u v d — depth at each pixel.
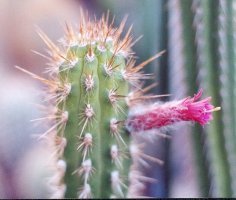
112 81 0.47
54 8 0.89
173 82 0.63
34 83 0.81
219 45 0.57
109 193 0.47
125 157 0.48
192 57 0.58
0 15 0.86
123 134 0.48
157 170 0.65
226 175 0.57
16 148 0.70
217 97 0.57
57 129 0.48
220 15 0.57
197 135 0.57
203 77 0.57
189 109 0.46
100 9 0.84
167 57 0.63
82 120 0.46
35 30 0.83
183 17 0.58
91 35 0.47
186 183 0.64
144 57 0.69
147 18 0.69
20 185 0.65
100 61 0.47
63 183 0.47
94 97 0.46
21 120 0.72
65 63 0.47
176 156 0.66
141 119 0.47
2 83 0.78
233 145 0.57
